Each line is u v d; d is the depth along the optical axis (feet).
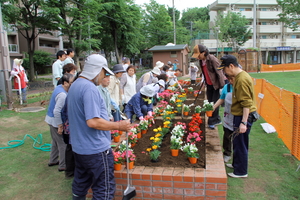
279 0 121.90
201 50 16.20
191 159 11.64
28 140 19.71
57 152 14.76
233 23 128.67
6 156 16.42
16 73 32.73
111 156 8.94
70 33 68.08
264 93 23.80
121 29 89.97
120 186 10.75
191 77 47.91
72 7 67.05
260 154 15.19
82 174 9.04
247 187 11.57
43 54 109.60
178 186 10.19
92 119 7.95
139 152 13.47
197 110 19.06
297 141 13.97
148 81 25.61
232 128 13.37
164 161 12.06
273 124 19.79
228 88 13.37
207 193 10.00
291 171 12.92
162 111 21.26
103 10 81.87
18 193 11.88
